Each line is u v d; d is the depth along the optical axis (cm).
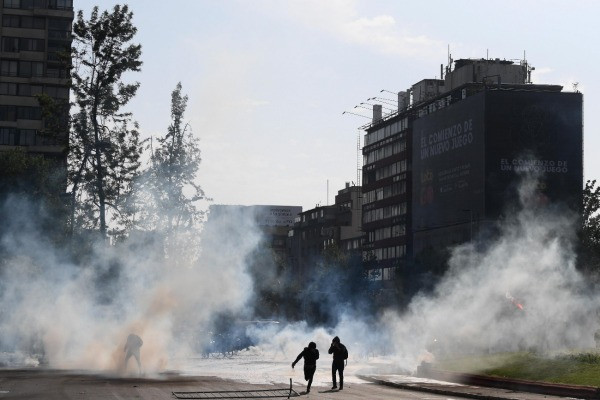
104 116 8519
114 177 8506
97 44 8419
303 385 3531
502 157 12669
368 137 16712
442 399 2914
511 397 2892
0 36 12950
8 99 12875
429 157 14050
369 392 3203
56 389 3194
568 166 12825
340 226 19525
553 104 12850
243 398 2895
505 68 14225
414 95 15862
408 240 14962
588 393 2861
